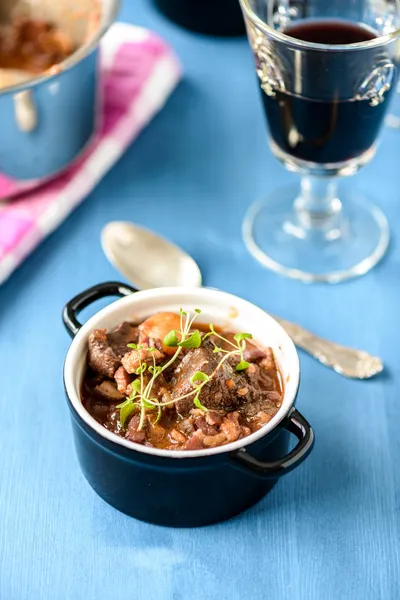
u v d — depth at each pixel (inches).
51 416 26.2
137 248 29.0
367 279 29.1
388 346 27.7
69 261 29.3
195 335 24.0
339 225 30.3
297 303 28.5
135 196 30.9
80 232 30.0
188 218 30.5
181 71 34.1
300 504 24.9
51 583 23.6
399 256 29.7
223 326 25.5
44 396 26.6
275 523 24.5
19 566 23.9
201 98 33.5
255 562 24.0
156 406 23.8
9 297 28.5
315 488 25.1
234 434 23.3
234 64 34.5
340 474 25.4
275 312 28.3
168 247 29.1
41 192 30.3
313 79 26.4
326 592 23.6
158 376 24.3
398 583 23.7
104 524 24.5
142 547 24.1
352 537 24.4
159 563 23.9
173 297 25.3
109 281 27.4
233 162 31.9
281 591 23.6
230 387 23.9
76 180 30.5
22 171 29.5
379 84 26.7
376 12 28.2
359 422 26.3
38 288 28.7
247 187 31.3
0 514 24.6
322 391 26.8
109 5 29.9
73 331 24.7
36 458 25.5
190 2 34.4
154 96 32.8
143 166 31.7
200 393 23.7
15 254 28.7
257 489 24.2
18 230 29.0
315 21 28.8
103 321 24.8
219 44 35.1
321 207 30.3
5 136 28.6
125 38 33.9
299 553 24.1
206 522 24.3
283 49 26.2
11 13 33.4
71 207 30.2
